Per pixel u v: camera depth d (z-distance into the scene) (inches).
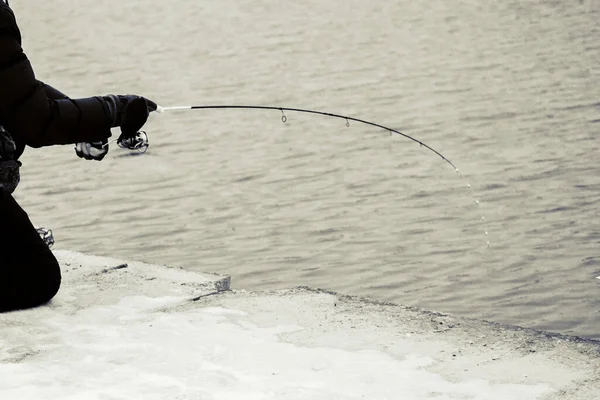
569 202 1411.2
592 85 2209.6
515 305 1080.8
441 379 376.8
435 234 1304.1
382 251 1251.2
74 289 494.9
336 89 2305.6
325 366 392.2
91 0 4281.5
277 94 2284.7
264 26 3385.8
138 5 4050.2
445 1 3708.2
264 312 456.4
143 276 518.3
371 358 398.6
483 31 3061.0
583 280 1141.1
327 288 1142.3
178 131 1923.0
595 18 3181.6
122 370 394.3
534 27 3073.3
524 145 1724.9
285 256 1245.7
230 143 1823.3
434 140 1790.1
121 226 1382.9
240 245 1289.4
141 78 2578.7
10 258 460.4
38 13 4018.2
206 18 3639.3
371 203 1445.6
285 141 1824.6
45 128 429.4
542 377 375.2
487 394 362.9
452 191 1481.3
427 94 2197.3
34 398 369.7
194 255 1263.5
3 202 456.4
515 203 1417.3
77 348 416.8
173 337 427.5
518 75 2370.8
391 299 1106.1
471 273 1171.3
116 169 1654.8
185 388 375.2
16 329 438.0
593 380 371.2
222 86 2417.6
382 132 1861.5
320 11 3656.5
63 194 1533.0
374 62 2630.4
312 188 1528.1
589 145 1707.7
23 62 427.2
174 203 1475.1
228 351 410.3
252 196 1498.5
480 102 2087.8
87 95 2413.9
